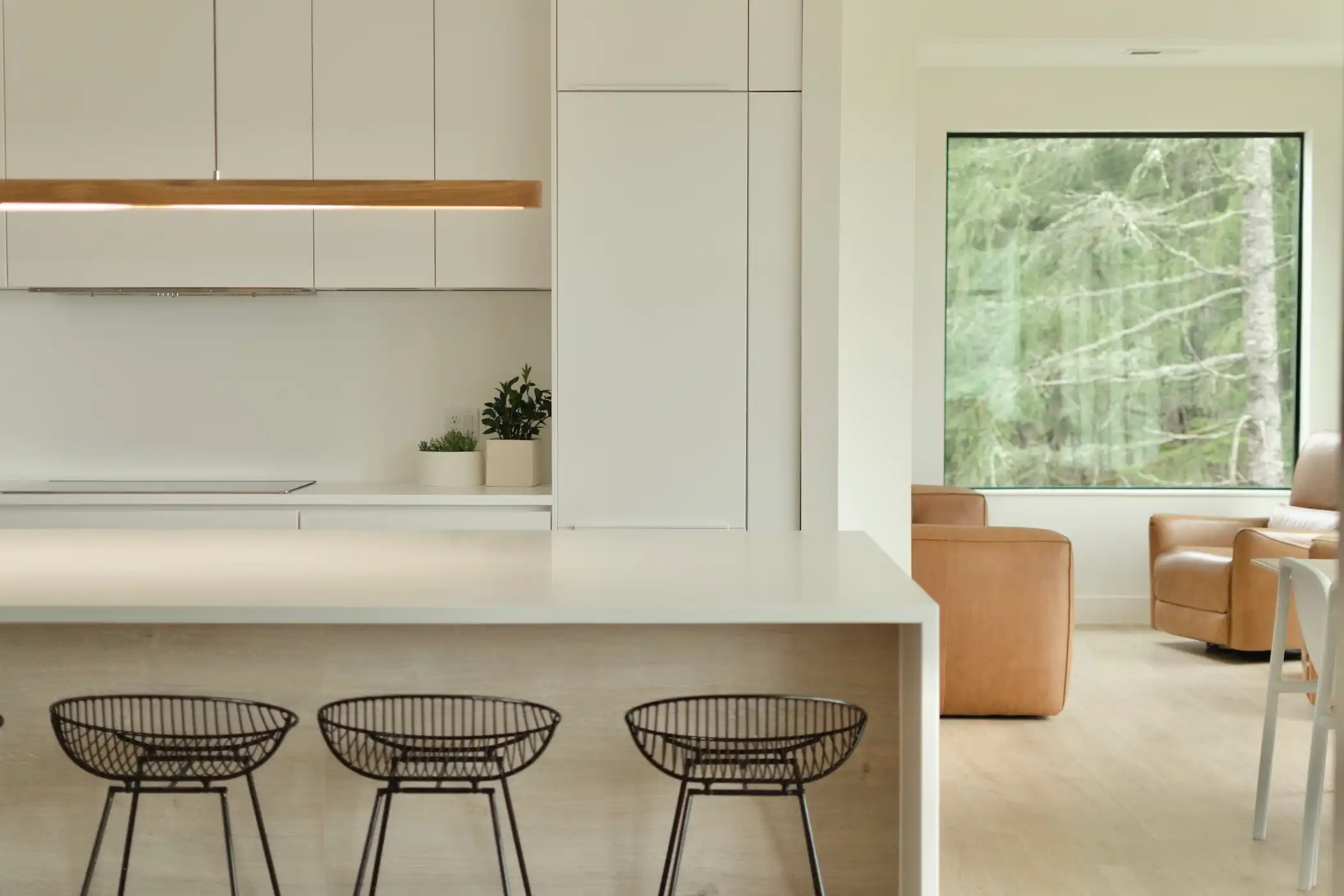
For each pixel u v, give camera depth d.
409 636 2.96
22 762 2.99
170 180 3.29
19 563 3.05
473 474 4.89
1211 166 7.25
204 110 4.73
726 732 2.96
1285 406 7.30
